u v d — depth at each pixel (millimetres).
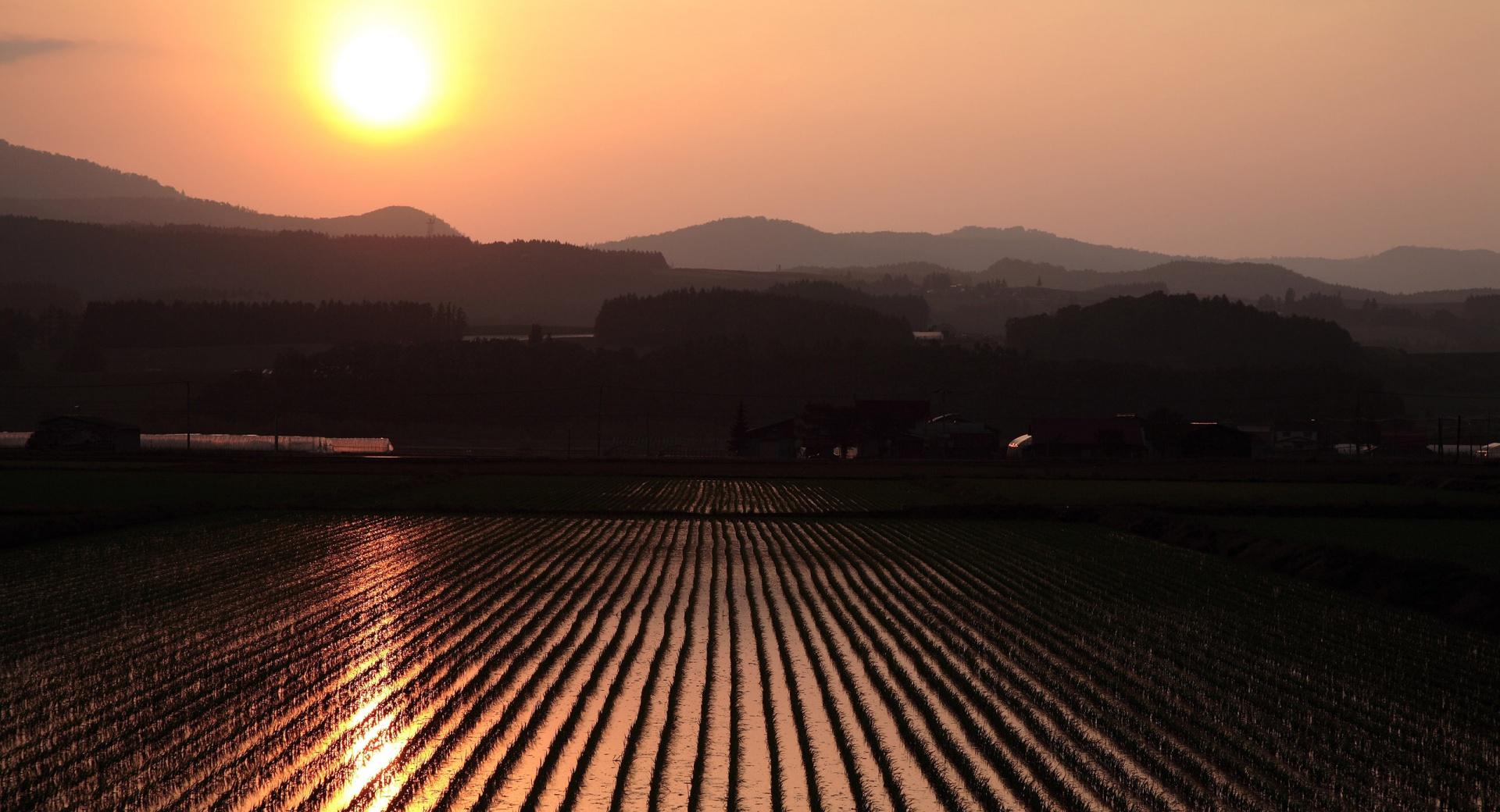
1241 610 47312
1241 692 33562
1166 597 50375
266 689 33062
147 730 28875
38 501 83000
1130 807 24000
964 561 62156
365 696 32281
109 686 33344
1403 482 104438
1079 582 54562
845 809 23719
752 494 102188
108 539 67438
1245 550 63438
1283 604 48938
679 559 62312
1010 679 34719
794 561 61625
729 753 27234
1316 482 106938
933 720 30016
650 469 124500
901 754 27188
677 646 39188
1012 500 91938
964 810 23703
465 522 78688
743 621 43906
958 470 125312
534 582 53656
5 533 63438
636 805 23859
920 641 40375
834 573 57375
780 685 33719
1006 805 24000
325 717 30078
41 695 32281
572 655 37719
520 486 106562
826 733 28859
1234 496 92000
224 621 43312
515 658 37156
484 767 26156
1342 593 51875
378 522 78062
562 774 25781
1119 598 50094
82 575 54344
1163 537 72875
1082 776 25750
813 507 92312
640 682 33938
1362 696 33344
